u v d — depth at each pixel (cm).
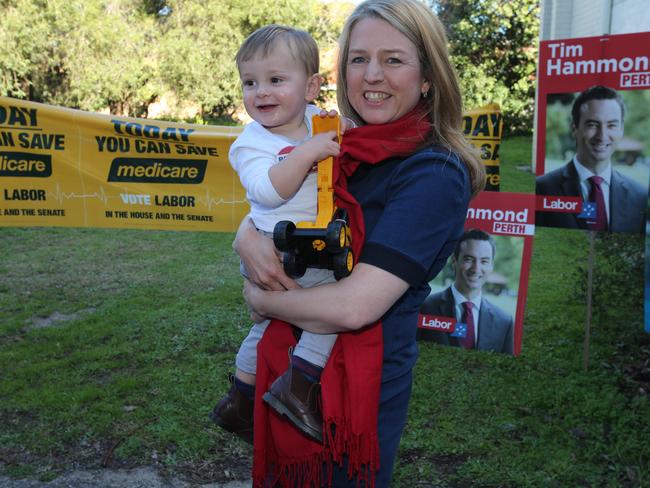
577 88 456
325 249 166
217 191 620
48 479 364
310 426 177
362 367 171
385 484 188
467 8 1955
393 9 174
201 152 613
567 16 1299
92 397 456
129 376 495
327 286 167
